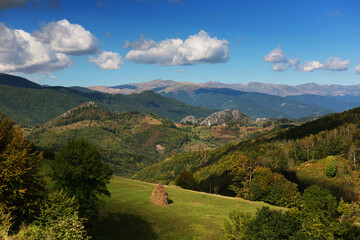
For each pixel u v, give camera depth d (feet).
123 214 124.16
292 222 79.87
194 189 260.21
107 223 111.14
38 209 69.82
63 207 69.10
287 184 212.64
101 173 92.63
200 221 128.57
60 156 90.38
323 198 100.12
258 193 223.10
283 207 191.52
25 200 69.15
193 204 161.99
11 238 53.98
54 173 86.02
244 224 87.25
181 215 135.03
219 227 122.83
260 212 83.97
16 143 71.31
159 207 142.00
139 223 116.98
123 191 165.68
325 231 95.81
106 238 98.22
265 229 77.41
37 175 77.77
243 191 251.80
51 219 64.64
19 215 67.87
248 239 80.74
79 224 65.00
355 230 99.96
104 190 97.40
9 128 75.51
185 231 115.24
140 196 157.38
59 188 85.25
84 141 94.53
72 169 86.53
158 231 112.06
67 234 59.41
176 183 263.49
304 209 101.81
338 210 130.93
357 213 168.04
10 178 64.49
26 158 70.49
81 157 89.97
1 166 64.18
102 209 125.08
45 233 57.31
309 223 95.04
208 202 173.37
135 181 228.84
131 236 103.81
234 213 91.66
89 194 89.20
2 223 58.18
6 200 63.77
